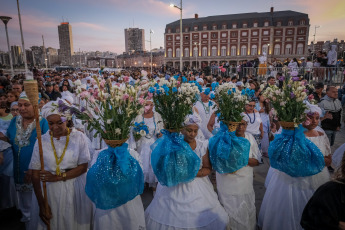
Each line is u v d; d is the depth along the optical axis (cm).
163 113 241
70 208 240
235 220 280
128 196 223
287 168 263
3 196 355
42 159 226
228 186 283
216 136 268
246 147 264
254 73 1472
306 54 5888
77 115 215
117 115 217
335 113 534
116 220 230
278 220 285
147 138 415
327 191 161
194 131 250
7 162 333
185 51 6794
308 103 299
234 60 6406
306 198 271
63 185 239
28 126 312
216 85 273
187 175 238
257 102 544
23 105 301
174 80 252
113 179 214
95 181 218
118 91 219
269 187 308
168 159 233
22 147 311
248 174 288
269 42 6038
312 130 299
